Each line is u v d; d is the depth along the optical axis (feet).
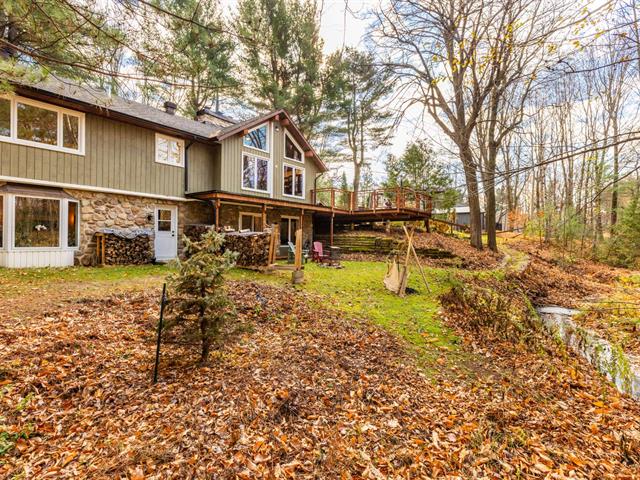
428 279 33.24
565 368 16.07
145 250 33.71
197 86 13.14
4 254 25.77
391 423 10.50
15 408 9.16
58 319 15.07
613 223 62.28
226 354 13.85
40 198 27.68
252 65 42.80
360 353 15.55
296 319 18.85
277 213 51.39
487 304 21.48
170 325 11.60
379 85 27.14
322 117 67.51
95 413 9.53
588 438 10.68
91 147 30.81
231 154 43.55
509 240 76.69
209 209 42.39
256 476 7.70
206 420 9.54
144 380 11.38
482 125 42.45
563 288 38.88
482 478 8.36
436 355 16.33
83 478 7.25
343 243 55.67
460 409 11.75
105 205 32.32
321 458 8.54
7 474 7.27
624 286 41.04
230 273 29.32
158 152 36.76
